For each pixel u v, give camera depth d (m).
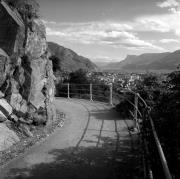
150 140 5.43
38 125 10.40
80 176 6.46
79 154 7.90
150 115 5.63
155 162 4.72
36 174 6.54
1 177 6.33
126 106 13.34
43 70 11.32
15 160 7.34
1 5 10.34
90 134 10.05
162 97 5.82
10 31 10.10
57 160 7.42
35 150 8.17
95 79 24.83
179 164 4.28
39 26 11.07
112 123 11.87
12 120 9.43
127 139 9.38
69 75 25.14
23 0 11.04
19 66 10.13
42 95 11.05
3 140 8.16
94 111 14.90
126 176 6.39
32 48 10.61
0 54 9.38
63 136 9.73
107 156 7.73
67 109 15.52
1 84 9.49
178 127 4.88
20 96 9.94
